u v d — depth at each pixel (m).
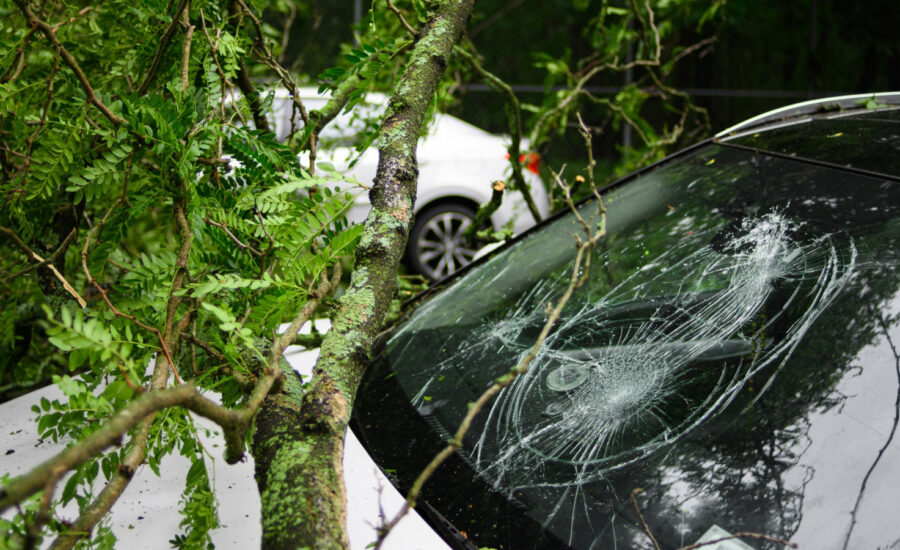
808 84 10.44
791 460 1.20
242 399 1.32
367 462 1.44
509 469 1.36
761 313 1.45
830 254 1.47
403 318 1.96
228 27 1.94
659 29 4.71
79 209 1.88
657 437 1.32
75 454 0.65
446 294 2.00
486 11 10.64
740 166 1.92
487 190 5.71
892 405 1.19
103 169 1.39
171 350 1.25
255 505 1.34
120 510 1.32
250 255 1.45
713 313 1.51
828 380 1.27
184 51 1.53
